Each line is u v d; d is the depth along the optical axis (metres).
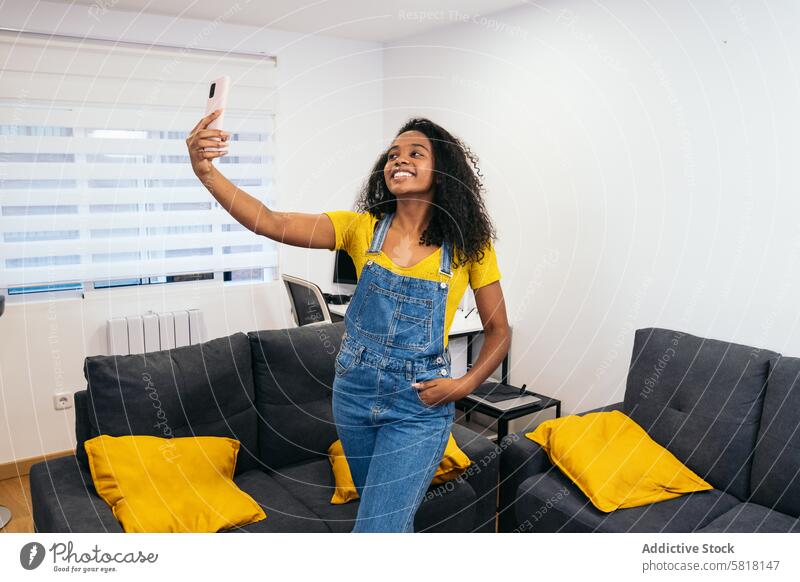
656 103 2.58
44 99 3.05
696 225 2.49
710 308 2.46
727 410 2.10
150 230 3.50
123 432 1.94
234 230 3.74
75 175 3.22
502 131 3.30
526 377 3.30
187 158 3.54
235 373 2.19
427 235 1.28
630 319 2.77
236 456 2.11
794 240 2.19
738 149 2.33
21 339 3.06
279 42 3.65
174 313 3.41
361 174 4.11
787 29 2.15
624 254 2.77
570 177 2.97
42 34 3.01
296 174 3.86
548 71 3.01
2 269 3.11
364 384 1.27
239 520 1.81
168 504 1.77
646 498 1.99
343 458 2.15
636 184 2.69
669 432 2.21
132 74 3.25
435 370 1.26
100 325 3.28
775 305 2.26
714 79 2.37
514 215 3.29
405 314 1.25
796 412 1.93
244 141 3.65
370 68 4.02
